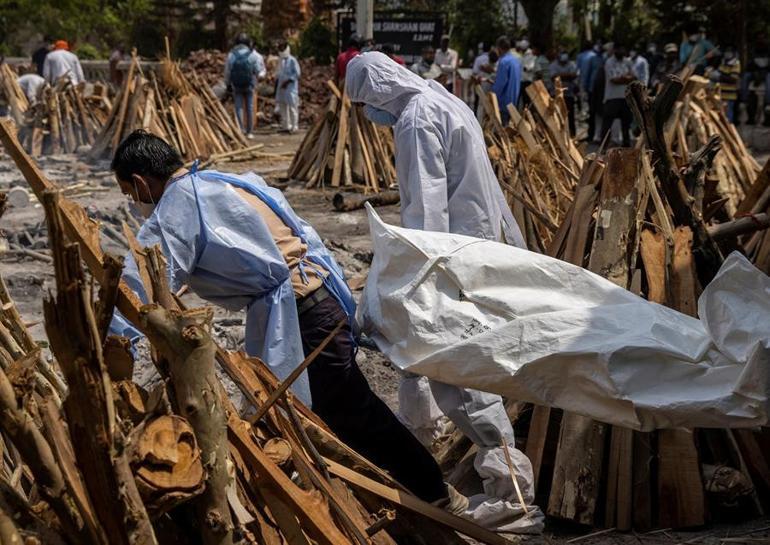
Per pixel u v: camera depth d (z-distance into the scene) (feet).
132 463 7.57
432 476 13.48
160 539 8.34
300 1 119.34
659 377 11.95
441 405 14.25
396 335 12.94
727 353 11.94
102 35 119.65
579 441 14.32
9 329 10.18
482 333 12.48
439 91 15.67
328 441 11.25
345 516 9.68
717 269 16.24
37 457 7.62
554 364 12.12
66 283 7.06
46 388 9.77
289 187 46.21
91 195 40.83
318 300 13.04
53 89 53.67
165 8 119.65
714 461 14.85
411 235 13.08
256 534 9.11
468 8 113.91
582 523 14.02
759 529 14.06
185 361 8.02
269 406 10.01
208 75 87.61
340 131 45.91
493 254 12.93
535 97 31.50
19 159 9.17
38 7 109.50
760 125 68.33
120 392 8.43
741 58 85.05
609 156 16.38
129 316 8.87
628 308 12.50
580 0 113.80
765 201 18.22
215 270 12.62
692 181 18.02
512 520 13.73
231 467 8.23
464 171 15.23
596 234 16.02
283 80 70.44
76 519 7.75
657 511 14.35
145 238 12.25
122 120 50.49
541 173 27.40
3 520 7.16
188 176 12.57
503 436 14.05
